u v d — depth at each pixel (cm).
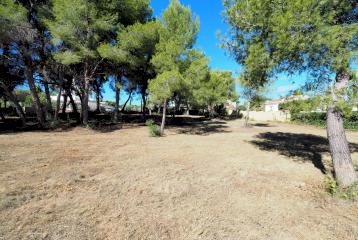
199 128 1928
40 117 1561
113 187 474
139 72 1898
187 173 588
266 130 1844
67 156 744
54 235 295
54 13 1342
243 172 611
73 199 409
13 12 1144
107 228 317
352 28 415
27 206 375
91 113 3256
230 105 5269
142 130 1595
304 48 440
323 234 317
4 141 1008
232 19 585
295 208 397
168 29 1248
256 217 361
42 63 1516
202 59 1223
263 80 605
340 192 450
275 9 486
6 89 1509
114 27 1364
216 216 361
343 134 489
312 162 739
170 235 305
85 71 1546
